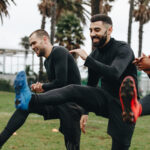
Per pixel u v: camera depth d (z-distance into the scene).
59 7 33.84
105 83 3.81
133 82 3.04
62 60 4.36
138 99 3.78
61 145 6.54
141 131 9.23
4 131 3.69
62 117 4.42
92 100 3.53
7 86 30.19
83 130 4.26
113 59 3.71
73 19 36.19
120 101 3.39
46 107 4.31
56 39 36.34
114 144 3.77
